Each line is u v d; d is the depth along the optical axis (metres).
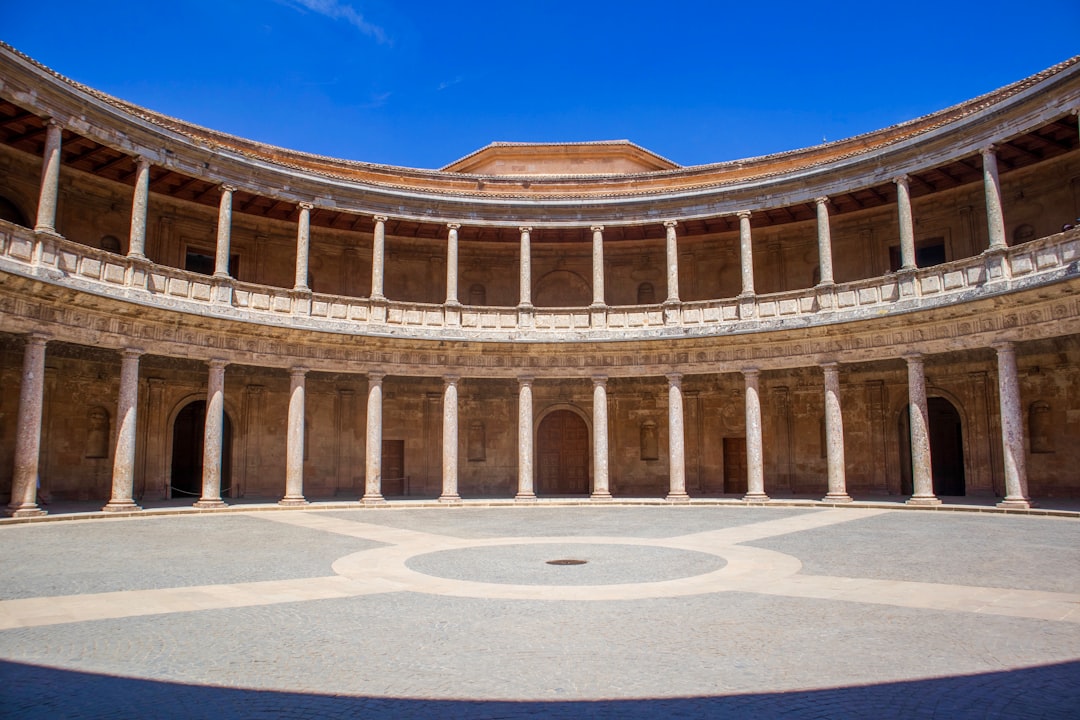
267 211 34.62
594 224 34.66
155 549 17.16
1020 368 31.08
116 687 7.42
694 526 22.17
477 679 7.64
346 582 12.90
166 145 28.27
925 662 8.06
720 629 9.49
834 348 30.45
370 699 7.07
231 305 29.62
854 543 17.58
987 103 29.52
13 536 19.56
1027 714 6.59
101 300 25.27
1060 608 10.44
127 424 26.45
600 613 10.43
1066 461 29.53
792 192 32.12
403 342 32.78
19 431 23.56
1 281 22.45
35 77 23.95
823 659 8.20
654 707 6.82
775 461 36.66
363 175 36.94
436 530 21.50
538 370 34.28
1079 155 29.06
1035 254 25.16
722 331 32.09
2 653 8.54
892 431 34.44
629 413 38.97
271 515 26.84
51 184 24.48
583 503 32.16
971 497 30.91
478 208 34.72
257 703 6.97
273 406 36.12
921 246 33.69
